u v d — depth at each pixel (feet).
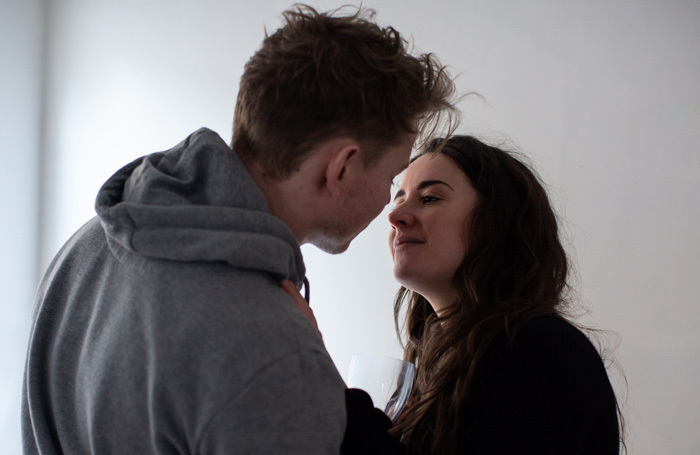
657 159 7.02
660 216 6.99
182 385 2.10
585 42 7.28
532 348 3.36
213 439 2.06
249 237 2.26
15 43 9.13
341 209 2.69
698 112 6.91
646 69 7.08
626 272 7.07
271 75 2.52
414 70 2.68
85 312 2.53
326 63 2.47
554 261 4.14
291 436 2.06
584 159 7.24
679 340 6.88
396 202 4.33
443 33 7.85
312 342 2.23
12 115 9.09
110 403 2.26
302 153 2.52
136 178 2.52
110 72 9.37
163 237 2.25
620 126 7.14
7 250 8.96
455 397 3.42
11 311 9.02
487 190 4.05
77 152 9.45
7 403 8.82
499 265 3.97
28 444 2.77
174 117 9.05
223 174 2.38
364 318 8.08
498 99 7.59
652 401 6.93
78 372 2.44
